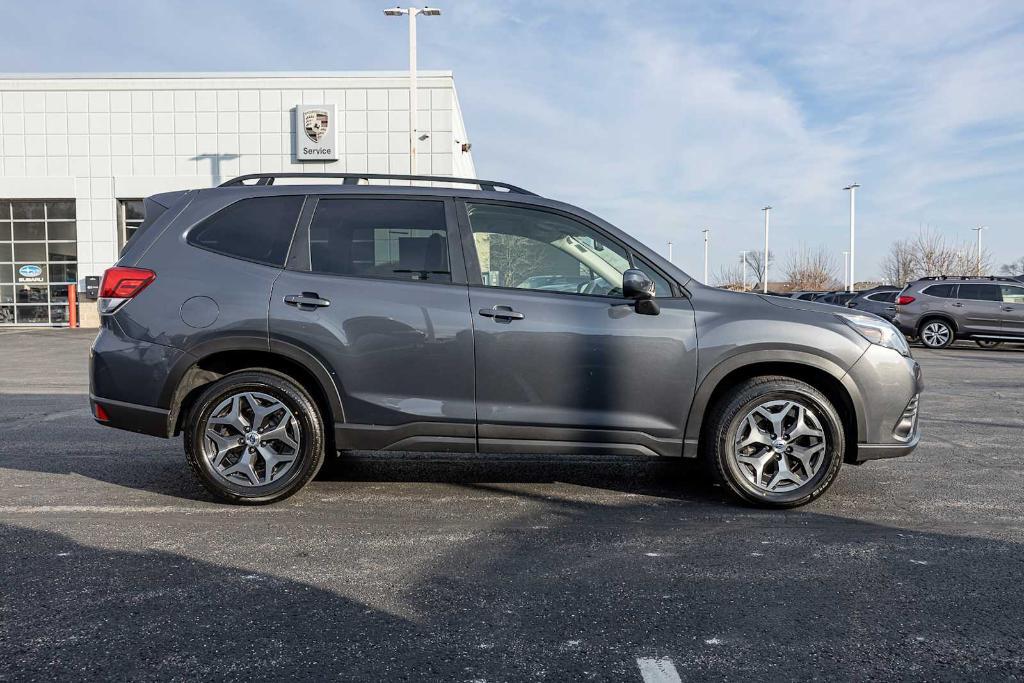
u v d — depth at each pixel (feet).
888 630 9.57
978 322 62.39
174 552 12.14
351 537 13.01
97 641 9.09
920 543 12.87
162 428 14.56
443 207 15.10
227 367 15.05
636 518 14.26
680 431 14.71
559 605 10.28
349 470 17.88
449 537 13.07
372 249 14.87
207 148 78.95
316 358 14.35
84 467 17.87
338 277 14.66
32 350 53.57
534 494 15.92
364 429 14.49
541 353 14.44
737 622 9.78
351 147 79.56
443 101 79.10
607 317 14.58
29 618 9.70
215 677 8.29
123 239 80.43
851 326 14.79
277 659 8.70
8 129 78.54
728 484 14.69
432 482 16.84
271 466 14.57
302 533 13.17
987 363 49.57
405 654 8.86
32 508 14.46
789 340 14.48
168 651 8.87
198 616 9.81
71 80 78.13
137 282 14.66
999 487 16.62
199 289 14.53
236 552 12.18
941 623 9.79
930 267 185.78
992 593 10.77
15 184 78.64
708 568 11.68
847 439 15.08
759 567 11.74
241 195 15.19
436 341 14.40
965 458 19.63
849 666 8.66
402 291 14.58
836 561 12.00
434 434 14.53
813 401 14.49
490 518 14.19
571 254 15.06
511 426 14.51
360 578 11.16
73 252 80.12
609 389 14.53
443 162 79.56
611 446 14.70
